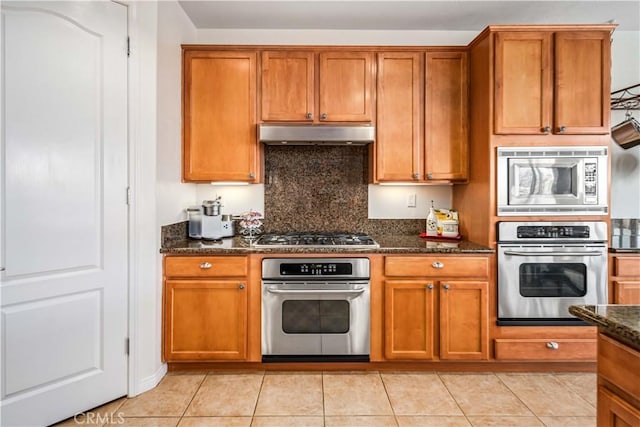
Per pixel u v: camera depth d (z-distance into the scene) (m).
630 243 2.55
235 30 2.99
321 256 2.37
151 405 2.04
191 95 2.64
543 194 2.37
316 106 2.66
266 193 3.02
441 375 2.39
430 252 2.37
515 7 2.64
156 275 2.26
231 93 2.64
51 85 1.81
